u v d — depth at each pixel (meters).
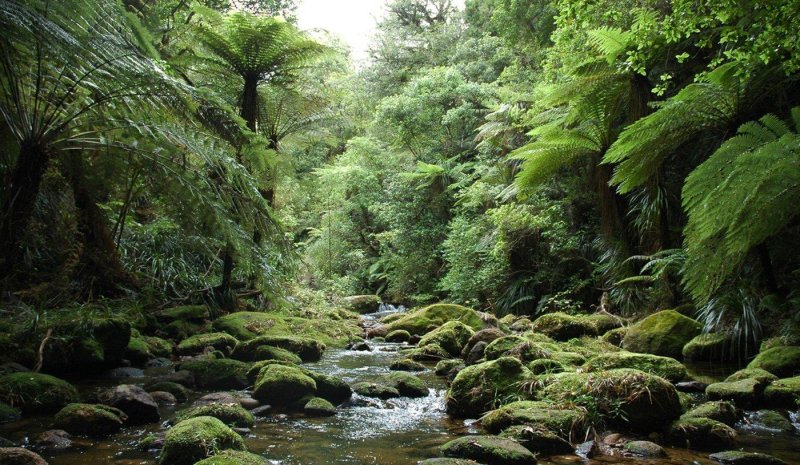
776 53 4.50
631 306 7.50
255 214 5.62
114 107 4.59
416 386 4.33
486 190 10.91
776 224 4.94
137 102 4.60
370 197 15.23
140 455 2.77
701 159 7.45
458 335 6.45
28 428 3.16
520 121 11.12
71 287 5.66
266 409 3.72
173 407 3.77
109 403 3.44
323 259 15.63
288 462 2.73
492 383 3.78
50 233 5.84
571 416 3.17
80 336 4.61
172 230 7.64
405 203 13.48
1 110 3.84
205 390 4.36
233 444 2.81
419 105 13.87
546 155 8.33
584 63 7.87
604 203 8.35
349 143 16.11
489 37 15.87
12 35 3.76
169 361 5.33
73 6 4.21
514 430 3.04
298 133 9.27
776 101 6.68
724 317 5.72
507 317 8.56
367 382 4.49
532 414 3.20
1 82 3.96
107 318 4.96
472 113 13.32
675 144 6.50
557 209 9.30
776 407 3.71
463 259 10.57
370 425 3.44
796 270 5.84
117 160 4.98
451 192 13.08
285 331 6.87
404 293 13.40
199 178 4.80
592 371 4.18
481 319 7.77
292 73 8.68
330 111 9.16
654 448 2.89
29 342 4.45
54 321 4.75
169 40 9.51
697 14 4.54
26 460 2.43
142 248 7.30
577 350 5.65
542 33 12.69
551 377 3.83
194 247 7.69
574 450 2.95
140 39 6.12
